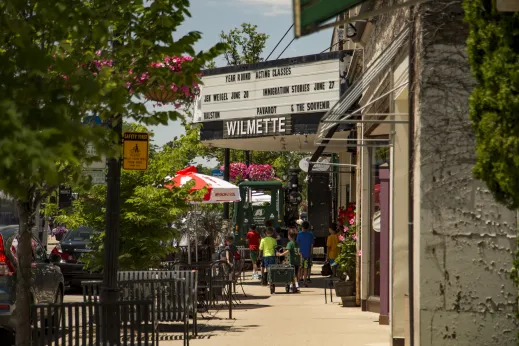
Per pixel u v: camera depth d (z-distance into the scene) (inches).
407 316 486.9
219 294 925.8
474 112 303.1
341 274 987.9
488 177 296.8
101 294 491.5
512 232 441.7
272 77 1190.3
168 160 727.7
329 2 268.1
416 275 452.1
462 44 445.1
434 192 443.8
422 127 445.4
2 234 584.1
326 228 1870.1
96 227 713.6
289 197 1727.4
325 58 1133.1
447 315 442.0
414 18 461.1
